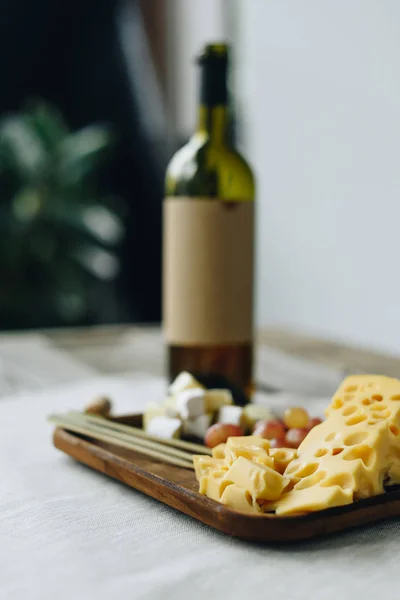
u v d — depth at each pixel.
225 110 0.90
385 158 1.69
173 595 0.52
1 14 3.33
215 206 0.86
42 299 3.05
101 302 3.21
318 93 1.91
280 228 2.12
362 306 1.82
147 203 3.32
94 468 0.71
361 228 1.79
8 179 3.07
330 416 0.65
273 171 2.13
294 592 0.53
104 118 3.37
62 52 3.43
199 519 0.61
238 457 0.61
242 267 0.88
